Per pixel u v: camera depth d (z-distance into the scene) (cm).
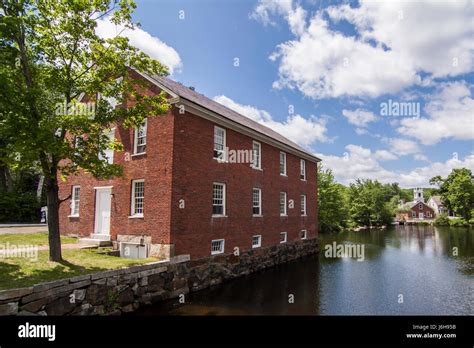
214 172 1395
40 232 1658
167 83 1484
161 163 1209
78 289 771
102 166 961
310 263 1886
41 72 912
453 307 1032
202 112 1316
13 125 762
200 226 1283
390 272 1593
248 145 1666
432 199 7994
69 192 1648
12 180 2872
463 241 3148
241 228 1552
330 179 4269
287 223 2033
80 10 879
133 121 1019
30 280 719
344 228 5009
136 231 1254
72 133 921
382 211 5872
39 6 849
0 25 767
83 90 952
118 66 960
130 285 923
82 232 1519
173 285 1095
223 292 1182
